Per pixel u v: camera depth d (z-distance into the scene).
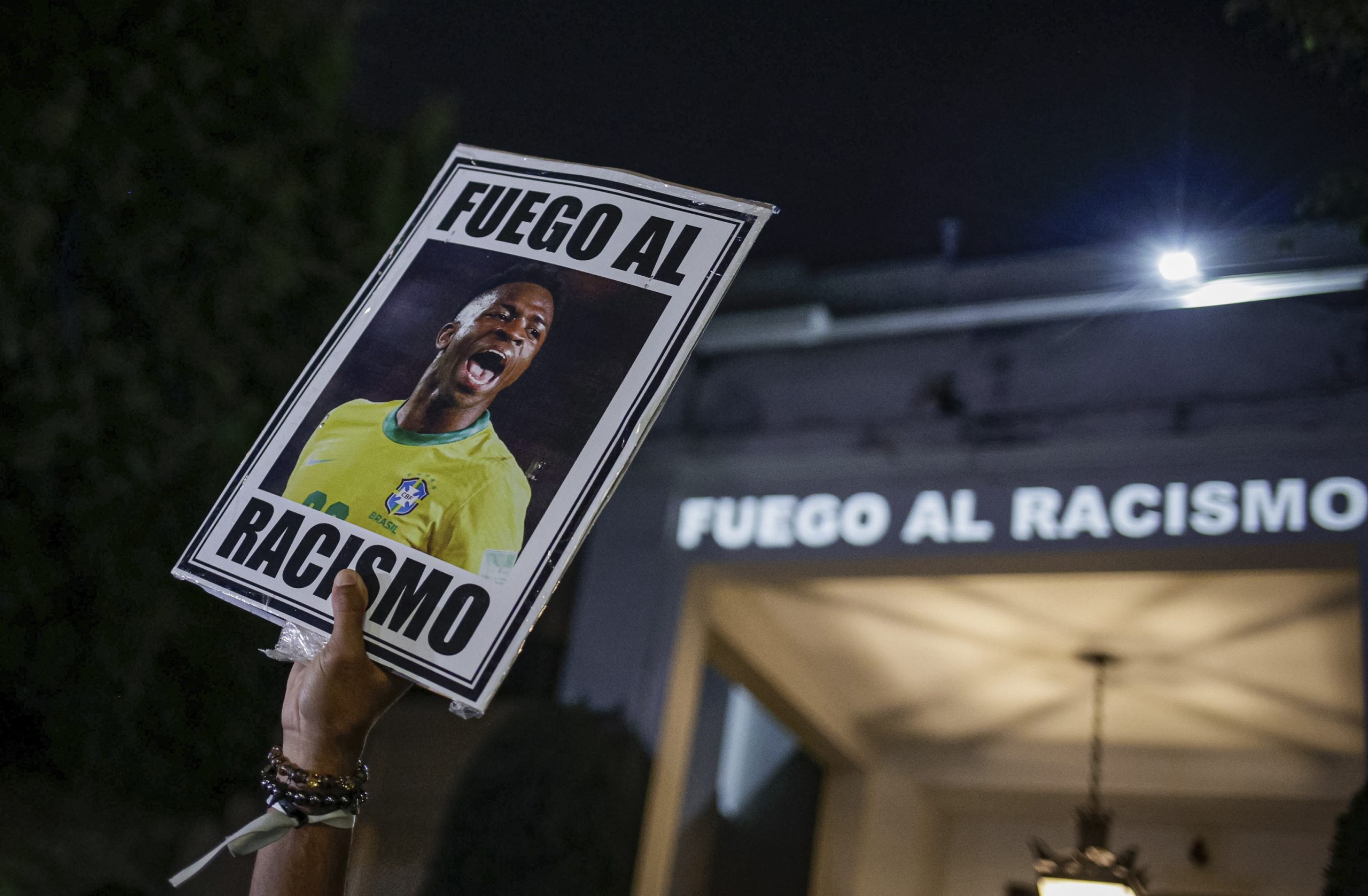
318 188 3.29
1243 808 8.60
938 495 6.04
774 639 7.61
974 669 7.91
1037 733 8.79
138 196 2.95
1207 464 5.52
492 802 5.54
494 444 1.25
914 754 9.28
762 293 6.82
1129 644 7.23
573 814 5.63
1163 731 8.38
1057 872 6.49
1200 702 7.81
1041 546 5.73
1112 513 5.63
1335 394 5.36
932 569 6.02
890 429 6.21
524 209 1.42
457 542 1.21
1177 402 5.66
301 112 3.26
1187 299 5.73
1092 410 5.84
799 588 6.93
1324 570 5.30
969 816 9.81
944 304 6.39
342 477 1.26
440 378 1.30
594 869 5.62
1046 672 7.80
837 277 6.68
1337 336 5.47
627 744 6.04
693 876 8.22
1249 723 8.01
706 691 8.45
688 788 8.19
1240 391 5.56
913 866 8.98
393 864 4.31
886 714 8.84
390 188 3.42
